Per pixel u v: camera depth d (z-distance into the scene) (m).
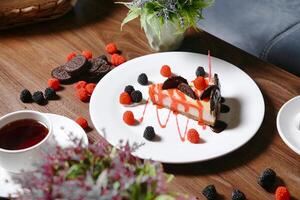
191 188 0.66
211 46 0.91
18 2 0.94
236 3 1.28
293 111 0.74
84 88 0.81
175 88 0.77
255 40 1.19
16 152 0.61
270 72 0.84
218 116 0.75
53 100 0.80
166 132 0.73
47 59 0.89
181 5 0.85
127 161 0.48
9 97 0.81
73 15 1.00
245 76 0.81
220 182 0.66
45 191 0.44
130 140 0.71
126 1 1.04
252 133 0.71
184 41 0.92
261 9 1.25
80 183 0.43
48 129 0.65
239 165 0.68
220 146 0.70
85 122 0.74
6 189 0.63
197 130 0.73
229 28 1.23
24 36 0.95
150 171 0.47
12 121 0.65
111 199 0.42
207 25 1.25
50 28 0.97
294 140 0.70
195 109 0.74
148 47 0.91
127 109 0.78
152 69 0.85
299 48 1.15
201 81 0.78
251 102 0.77
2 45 0.93
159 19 0.84
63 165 0.47
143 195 0.45
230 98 0.78
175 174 0.67
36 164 0.46
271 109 0.77
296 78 0.83
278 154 0.70
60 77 0.84
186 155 0.68
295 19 1.21
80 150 0.48
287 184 0.66
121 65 0.85
